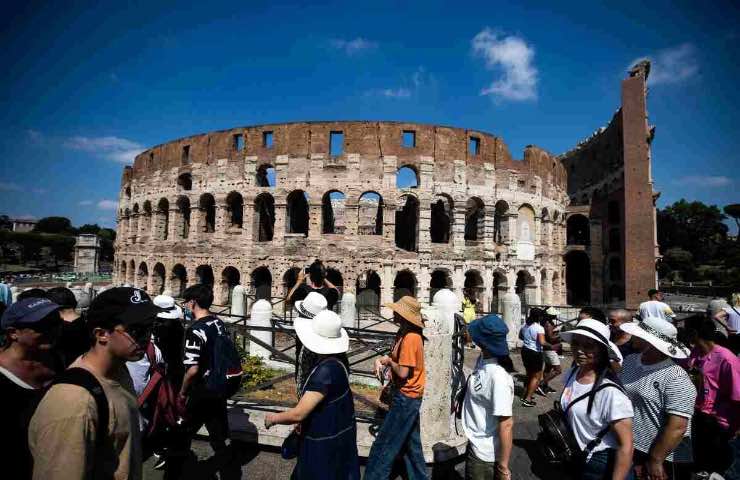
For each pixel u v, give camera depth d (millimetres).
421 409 10867
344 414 7176
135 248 56438
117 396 4852
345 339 7609
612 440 6656
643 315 13531
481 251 46188
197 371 9062
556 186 56156
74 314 10062
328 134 45312
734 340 11469
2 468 4605
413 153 45062
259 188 46281
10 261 138125
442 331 11156
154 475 10141
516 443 12828
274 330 13320
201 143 49562
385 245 43812
